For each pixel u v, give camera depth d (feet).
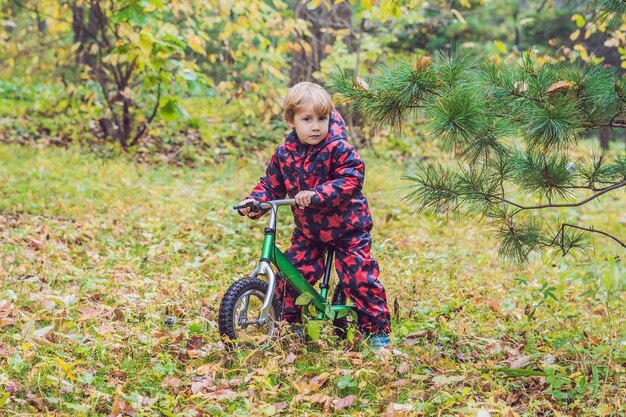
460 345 14.82
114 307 15.58
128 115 38.29
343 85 14.20
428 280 19.19
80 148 37.63
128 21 31.37
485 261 22.67
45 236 21.81
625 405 11.67
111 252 20.63
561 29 46.52
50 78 42.19
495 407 11.73
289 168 13.79
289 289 14.17
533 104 12.56
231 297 13.05
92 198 27.63
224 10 32.73
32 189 28.09
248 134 42.86
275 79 43.86
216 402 11.64
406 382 12.44
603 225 30.45
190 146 39.09
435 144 42.47
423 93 13.64
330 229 13.87
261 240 23.44
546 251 23.35
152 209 26.30
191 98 48.03
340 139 13.55
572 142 12.84
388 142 42.42
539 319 17.06
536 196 13.84
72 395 11.78
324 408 11.52
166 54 31.37
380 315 14.07
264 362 12.90
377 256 21.25
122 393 11.55
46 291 16.89
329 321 14.52
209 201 28.32
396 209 29.01
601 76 12.57
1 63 44.55
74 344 13.42
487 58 13.60
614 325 16.69
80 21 40.42
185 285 17.42
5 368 12.44
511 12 56.18
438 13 43.68
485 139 13.20
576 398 12.16
